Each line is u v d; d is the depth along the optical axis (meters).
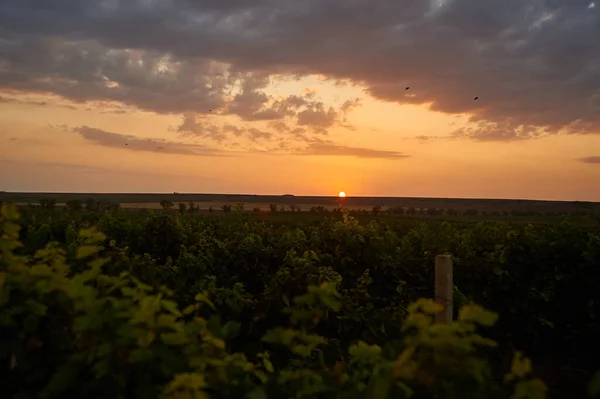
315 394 2.51
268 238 8.90
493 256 8.36
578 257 8.10
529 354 8.30
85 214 10.90
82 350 2.72
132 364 2.63
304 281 6.12
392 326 5.72
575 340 8.14
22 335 2.86
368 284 7.39
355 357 2.60
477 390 2.42
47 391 2.61
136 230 8.92
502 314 8.20
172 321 2.65
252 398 2.41
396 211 90.31
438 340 2.35
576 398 6.73
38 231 8.61
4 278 2.74
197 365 2.58
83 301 2.77
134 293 2.82
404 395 2.31
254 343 5.99
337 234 8.23
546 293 7.95
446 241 8.54
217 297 6.03
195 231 9.87
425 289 7.75
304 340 2.78
